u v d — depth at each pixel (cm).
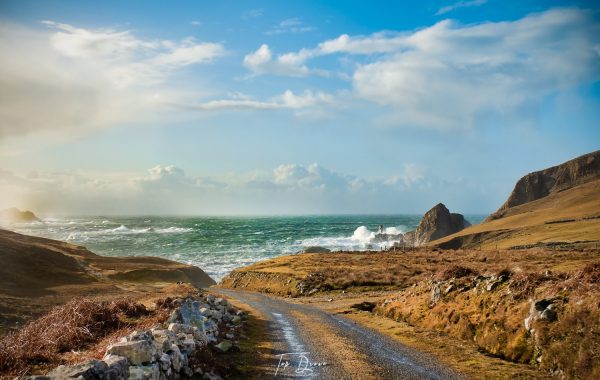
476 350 2369
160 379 1342
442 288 3309
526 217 19662
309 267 8431
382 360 2173
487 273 3128
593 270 2177
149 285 8562
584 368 1788
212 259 14225
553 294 2247
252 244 19088
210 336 2366
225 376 1719
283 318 3709
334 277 6881
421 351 2386
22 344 1738
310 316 3841
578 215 16550
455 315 2872
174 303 3136
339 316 3844
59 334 1986
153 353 1362
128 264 11088
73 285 7556
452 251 11869
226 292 7488
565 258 6950
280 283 7462
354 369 1977
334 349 2384
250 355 2155
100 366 1119
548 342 2030
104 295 6225
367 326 3238
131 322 2481
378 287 6141
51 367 1513
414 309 3434
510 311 2452
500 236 15888
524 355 2120
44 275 8262
